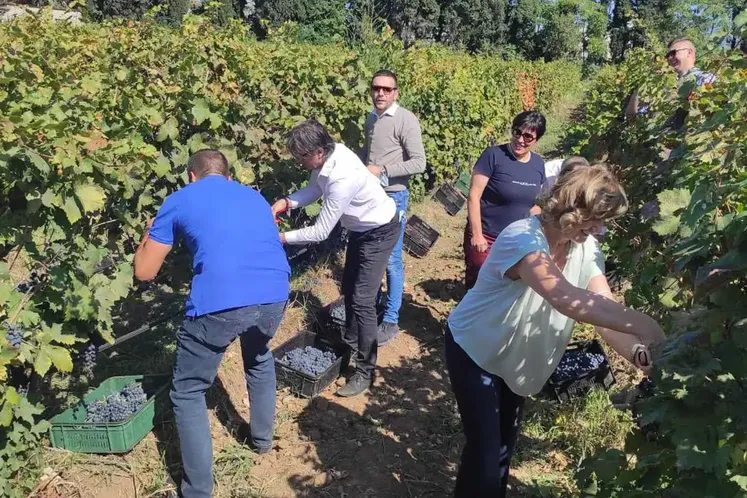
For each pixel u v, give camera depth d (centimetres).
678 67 504
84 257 306
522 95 1689
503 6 4581
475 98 1020
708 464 155
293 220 528
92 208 282
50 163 269
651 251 319
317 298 524
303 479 326
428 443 362
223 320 274
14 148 258
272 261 294
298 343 436
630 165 471
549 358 248
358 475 332
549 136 1664
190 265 416
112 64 486
